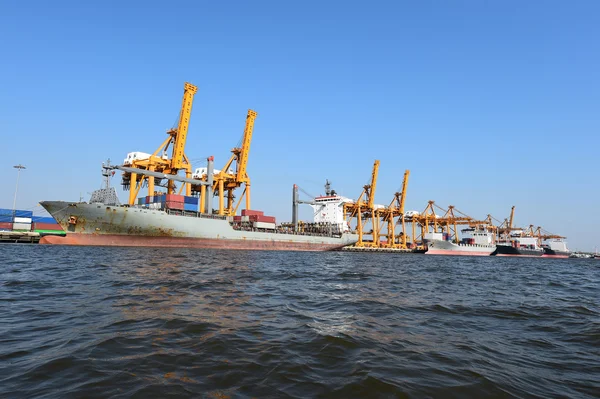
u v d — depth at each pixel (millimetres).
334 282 19734
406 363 6391
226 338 7543
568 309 13070
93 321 8766
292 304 12234
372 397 4922
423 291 17203
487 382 5602
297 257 49438
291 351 6855
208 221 62094
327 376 5645
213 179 76562
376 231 108250
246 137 79688
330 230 91688
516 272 36719
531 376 6020
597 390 5484
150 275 18516
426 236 111250
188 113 67625
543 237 156250
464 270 36625
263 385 5227
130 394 4770
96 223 52156
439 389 5270
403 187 113875
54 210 51281
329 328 8867
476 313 11820
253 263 32188
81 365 5773
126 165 70062
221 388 5086
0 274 18656
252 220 74188
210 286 15320
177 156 66562
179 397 4734
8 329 7980
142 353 6461
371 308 11961
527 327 9945
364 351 7039
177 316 9391
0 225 76375
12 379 5176
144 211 54562
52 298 11836
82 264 24547
